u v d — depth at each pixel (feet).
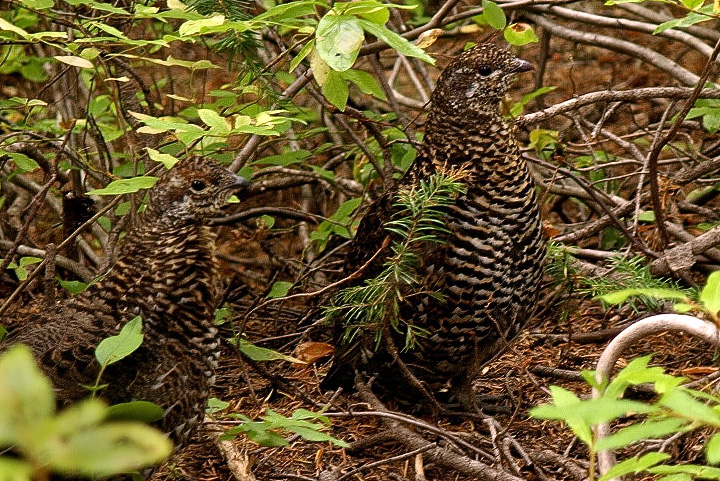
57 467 10.82
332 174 35.01
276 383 27.61
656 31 24.44
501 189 24.56
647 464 14.78
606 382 15.96
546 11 35.37
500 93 24.98
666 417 16.42
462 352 25.64
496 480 21.83
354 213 36.47
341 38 22.04
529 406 26.99
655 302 26.27
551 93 48.96
